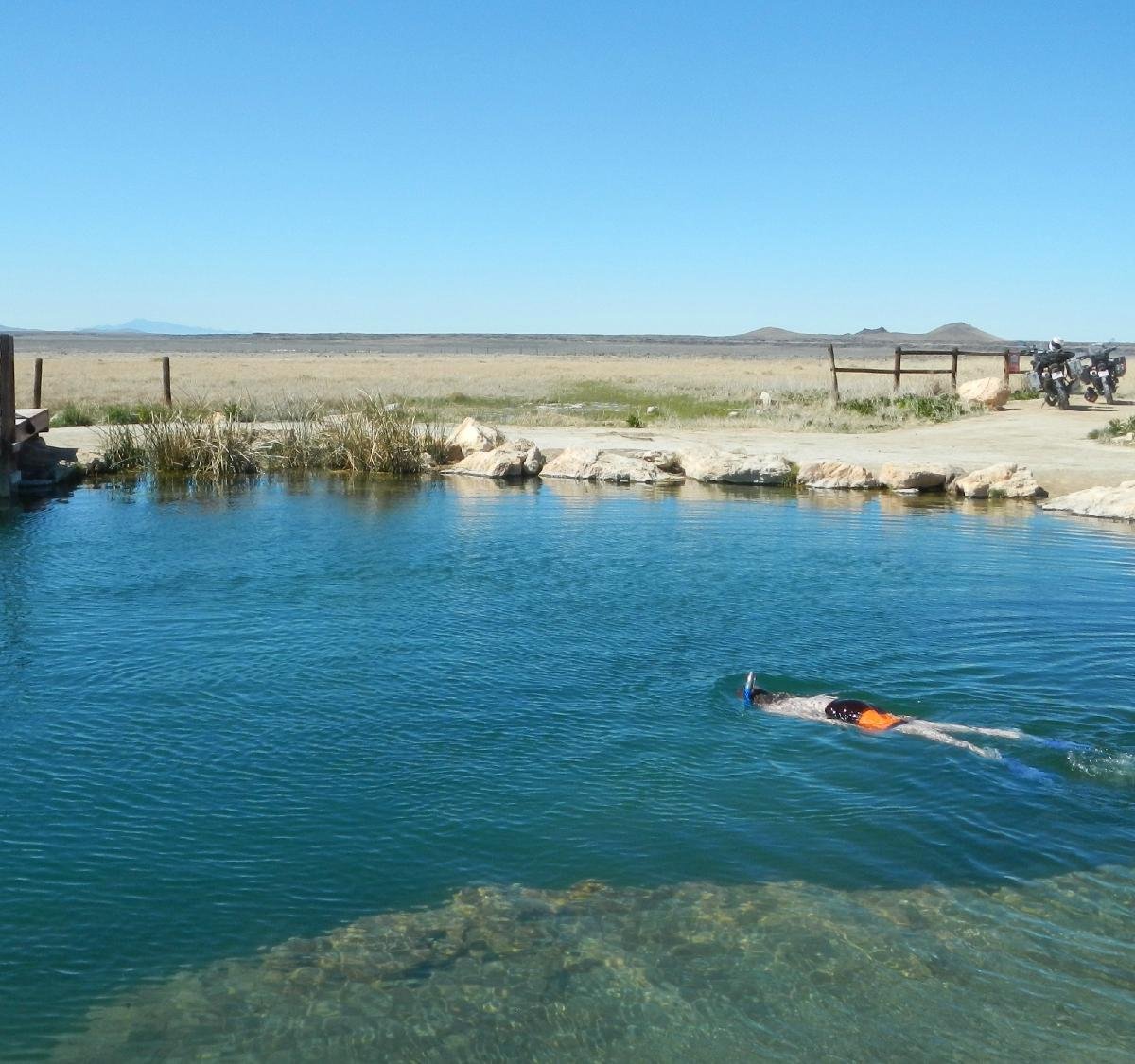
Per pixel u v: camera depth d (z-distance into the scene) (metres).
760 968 5.83
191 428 25.12
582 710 9.36
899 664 10.58
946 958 5.91
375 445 24.73
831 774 8.16
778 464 22.75
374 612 12.25
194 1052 5.18
